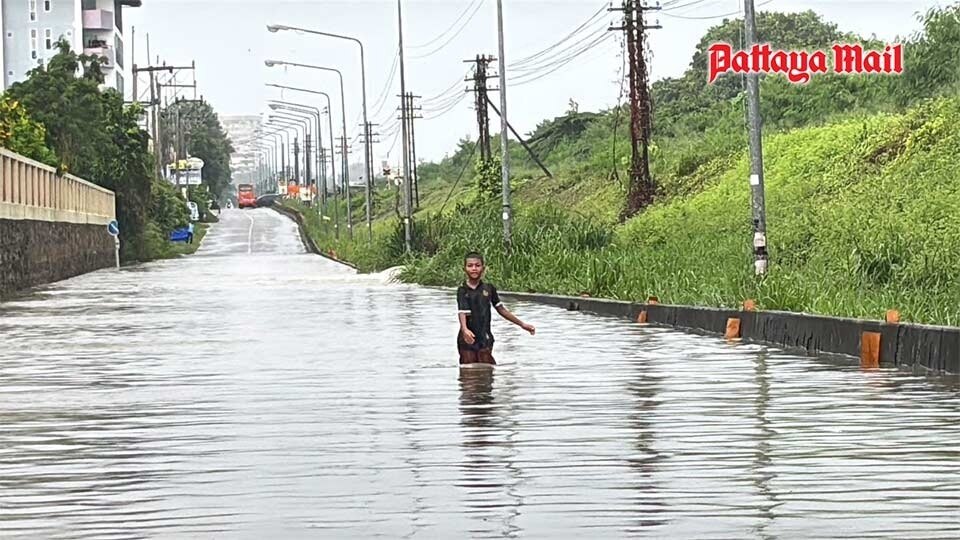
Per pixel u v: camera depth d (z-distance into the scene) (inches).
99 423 826.2
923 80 3395.7
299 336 1547.7
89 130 5012.3
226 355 1310.3
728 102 5349.4
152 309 2181.3
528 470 630.5
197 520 528.1
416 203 6407.5
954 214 1951.3
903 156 2738.7
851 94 4347.9
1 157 2994.6
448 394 950.4
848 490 568.1
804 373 1071.6
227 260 5113.2
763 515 520.1
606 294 2058.3
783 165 3316.9
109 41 7711.6
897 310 1238.9
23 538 499.8
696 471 620.4
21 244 3166.8
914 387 959.0
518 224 2942.9
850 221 2174.0
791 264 1989.4
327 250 5526.6
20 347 1441.9
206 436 762.2
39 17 7421.3
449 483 599.8
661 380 1026.1
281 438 748.6
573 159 6053.2
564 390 964.0
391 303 2266.2
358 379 1065.5
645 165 3868.1
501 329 1625.2
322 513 537.3
